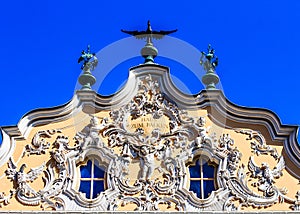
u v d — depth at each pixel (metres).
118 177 26.19
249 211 25.48
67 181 26.14
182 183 26.08
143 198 25.77
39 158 26.61
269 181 26.14
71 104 27.55
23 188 25.89
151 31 29.44
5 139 26.69
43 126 27.25
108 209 25.55
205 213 25.23
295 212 25.28
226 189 26.00
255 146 26.91
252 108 27.30
